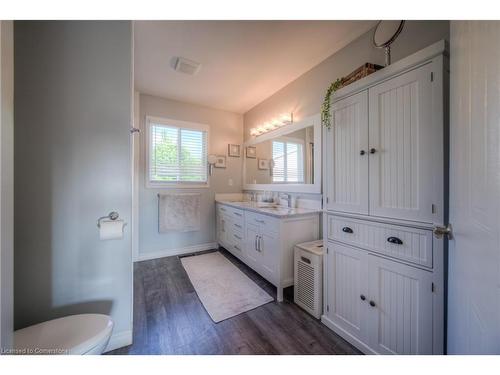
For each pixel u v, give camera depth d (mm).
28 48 1194
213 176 3613
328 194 1589
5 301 707
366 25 1756
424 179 1044
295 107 2650
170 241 3273
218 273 2594
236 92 3029
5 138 709
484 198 519
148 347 1405
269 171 3119
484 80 521
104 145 1354
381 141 1236
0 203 675
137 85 2824
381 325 1234
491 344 462
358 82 1358
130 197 1421
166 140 3266
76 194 1295
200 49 2061
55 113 1246
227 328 1595
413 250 1090
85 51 1313
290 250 2029
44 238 1229
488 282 486
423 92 1048
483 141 529
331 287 1565
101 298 1356
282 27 1768
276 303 1939
